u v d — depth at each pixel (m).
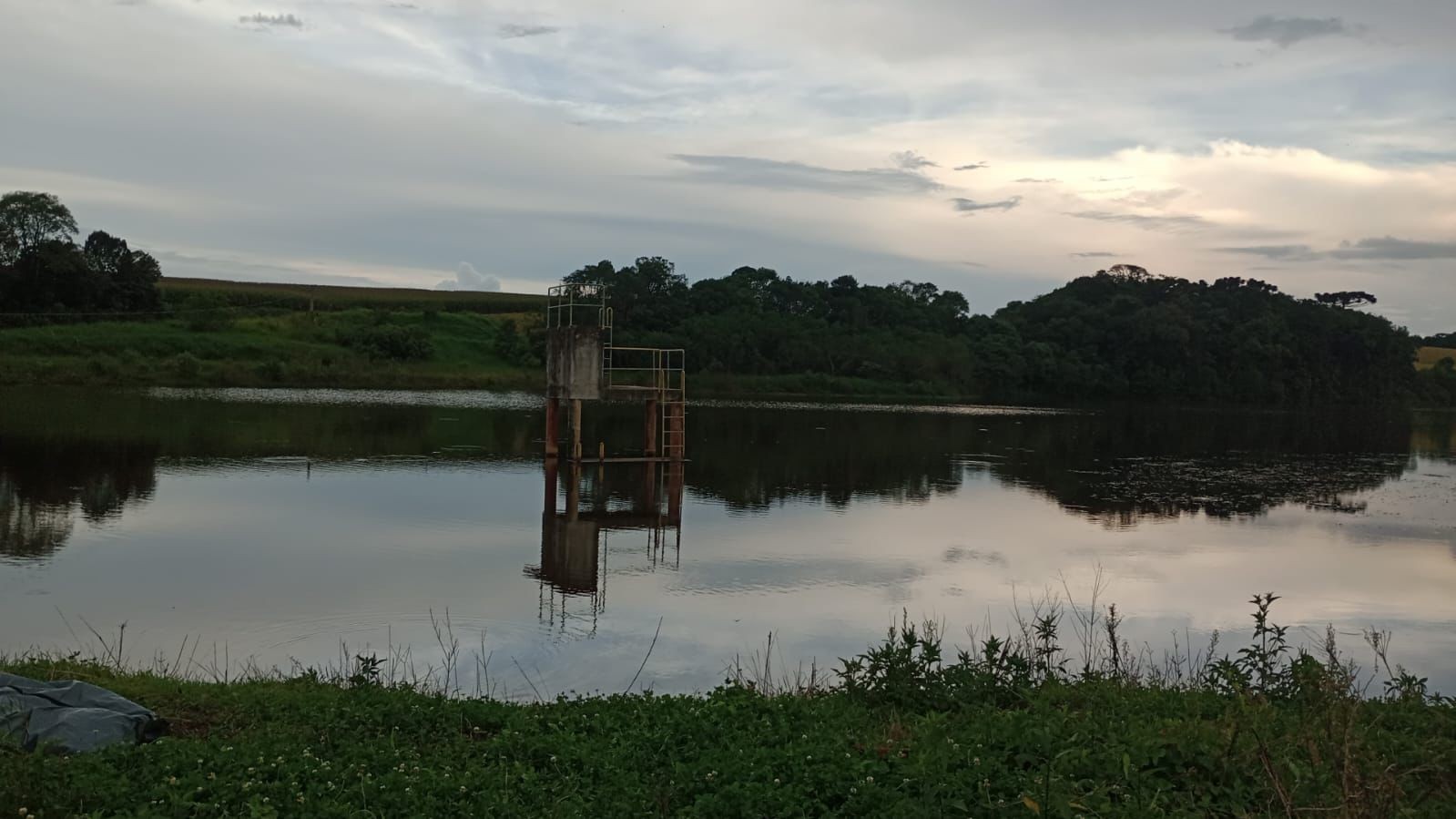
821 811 6.77
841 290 105.19
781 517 24.45
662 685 12.05
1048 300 114.81
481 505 24.59
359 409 50.53
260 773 7.00
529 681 11.98
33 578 16.06
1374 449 51.59
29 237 74.75
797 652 13.61
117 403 46.66
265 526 20.91
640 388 33.78
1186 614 16.66
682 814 6.64
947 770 7.22
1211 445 50.28
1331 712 7.27
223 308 84.00
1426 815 6.48
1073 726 8.20
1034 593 17.66
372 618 14.57
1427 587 19.14
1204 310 103.38
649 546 20.53
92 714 7.88
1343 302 116.38
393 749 7.76
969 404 83.19
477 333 87.69
